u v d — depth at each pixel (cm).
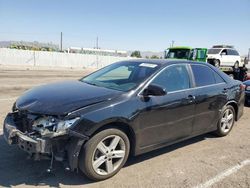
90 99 342
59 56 3284
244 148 490
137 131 368
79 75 1950
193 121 455
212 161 425
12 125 344
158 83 402
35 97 366
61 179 344
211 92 484
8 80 1347
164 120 402
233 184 354
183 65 458
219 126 529
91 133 321
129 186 336
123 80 413
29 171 359
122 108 347
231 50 2344
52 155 316
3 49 2886
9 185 325
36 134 318
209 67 515
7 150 417
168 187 338
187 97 433
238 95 561
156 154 442
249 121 700
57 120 311
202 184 350
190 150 468
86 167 327
